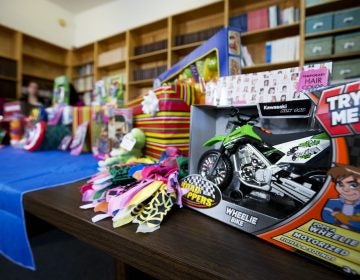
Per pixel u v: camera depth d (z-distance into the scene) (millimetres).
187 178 413
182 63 775
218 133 500
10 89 2885
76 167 773
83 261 1064
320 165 279
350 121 238
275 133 352
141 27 3020
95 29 3691
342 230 240
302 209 270
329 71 370
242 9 2510
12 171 705
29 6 3248
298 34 2225
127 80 3096
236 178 390
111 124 884
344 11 1827
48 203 434
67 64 3805
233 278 231
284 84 413
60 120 1271
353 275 229
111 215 371
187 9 2625
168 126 625
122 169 508
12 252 511
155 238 307
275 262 259
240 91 468
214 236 315
